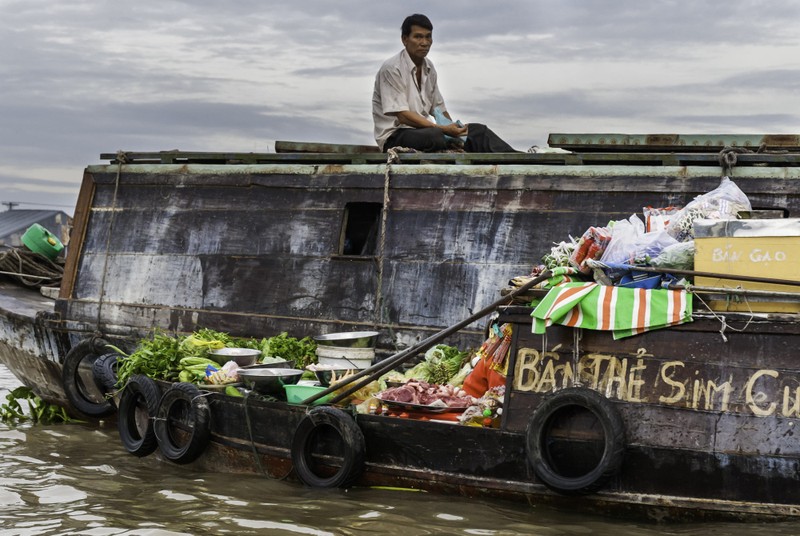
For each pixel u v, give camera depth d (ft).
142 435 32.01
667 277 24.22
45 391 40.40
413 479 25.55
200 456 29.63
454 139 36.83
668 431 22.75
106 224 38.75
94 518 24.17
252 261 35.32
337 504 24.84
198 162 38.14
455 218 32.19
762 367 22.26
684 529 22.35
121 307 37.65
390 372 30.83
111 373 34.99
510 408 24.49
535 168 31.30
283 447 27.43
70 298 38.96
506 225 31.48
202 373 30.86
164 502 25.64
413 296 32.35
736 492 22.16
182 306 36.40
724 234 23.57
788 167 28.66
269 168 35.40
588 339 23.95
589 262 24.59
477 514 23.79
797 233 22.86
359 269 33.35
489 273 31.42
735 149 29.86
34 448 33.04
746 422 22.16
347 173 34.06
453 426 24.97
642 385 23.17
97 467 30.01
